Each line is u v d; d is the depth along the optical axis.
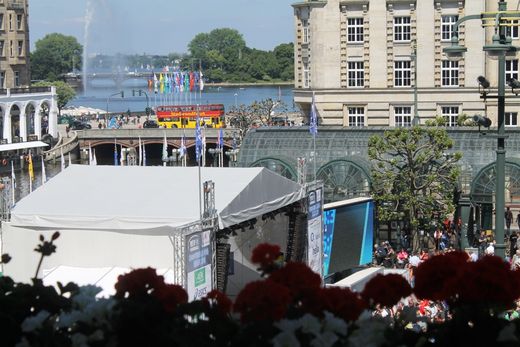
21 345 29.11
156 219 81.75
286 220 104.44
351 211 118.44
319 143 173.88
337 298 30.14
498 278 30.20
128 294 31.72
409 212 148.88
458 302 30.78
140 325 29.20
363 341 29.20
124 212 82.94
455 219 159.88
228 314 31.34
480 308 30.50
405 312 33.03
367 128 175.50
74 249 84.00
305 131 177.00
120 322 29.25
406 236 151.88
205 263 80.12
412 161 150.38
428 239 150.75
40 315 29.75
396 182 151.75
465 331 30.36
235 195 86.50
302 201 104.06
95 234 83.19
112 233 82.38
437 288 31.39
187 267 77.38
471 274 30.42
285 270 30.72
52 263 84.06
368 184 158.50
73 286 33.09
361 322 30.22
